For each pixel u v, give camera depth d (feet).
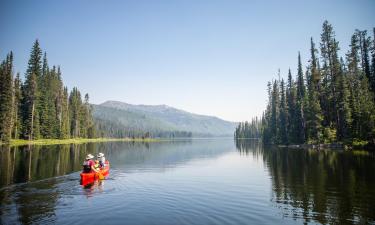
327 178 83.30
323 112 219.41
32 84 281.13
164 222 46.85
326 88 217.77
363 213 50.42
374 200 58.75
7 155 146.20
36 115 284.00
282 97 291.79
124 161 149.59
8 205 56.65
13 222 46.60
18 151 173.37
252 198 62.95
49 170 101.55
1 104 229.25
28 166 109.50
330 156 140.97
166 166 126.41
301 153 172.04
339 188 69.97
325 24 221.66
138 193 68.64
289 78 286.87
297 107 252.01
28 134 274.98
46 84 329.93
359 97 190.60
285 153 180.65
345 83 196.03
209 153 215.31
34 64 313.94
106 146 304.50
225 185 79.15
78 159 139.95
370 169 95.91
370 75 206.49
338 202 57.72
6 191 69.00
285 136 280.31
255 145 329.72
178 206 56.65
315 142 212.02
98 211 52.95
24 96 293.23
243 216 49.88
